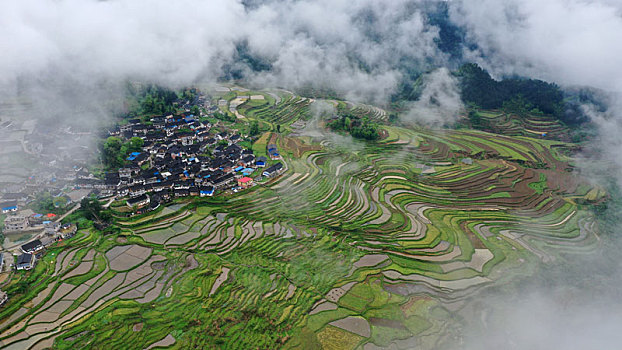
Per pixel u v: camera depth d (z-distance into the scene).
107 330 76.31
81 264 93.50
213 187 130.00
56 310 79.81
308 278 94.88
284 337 77.88
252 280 92.50
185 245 103.56
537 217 130.50
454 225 122.25
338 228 116.44
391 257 104.69
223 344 75.00
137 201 118.06
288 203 128.50
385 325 82.81
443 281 97.25
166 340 75.12
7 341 72.38
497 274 100.81
